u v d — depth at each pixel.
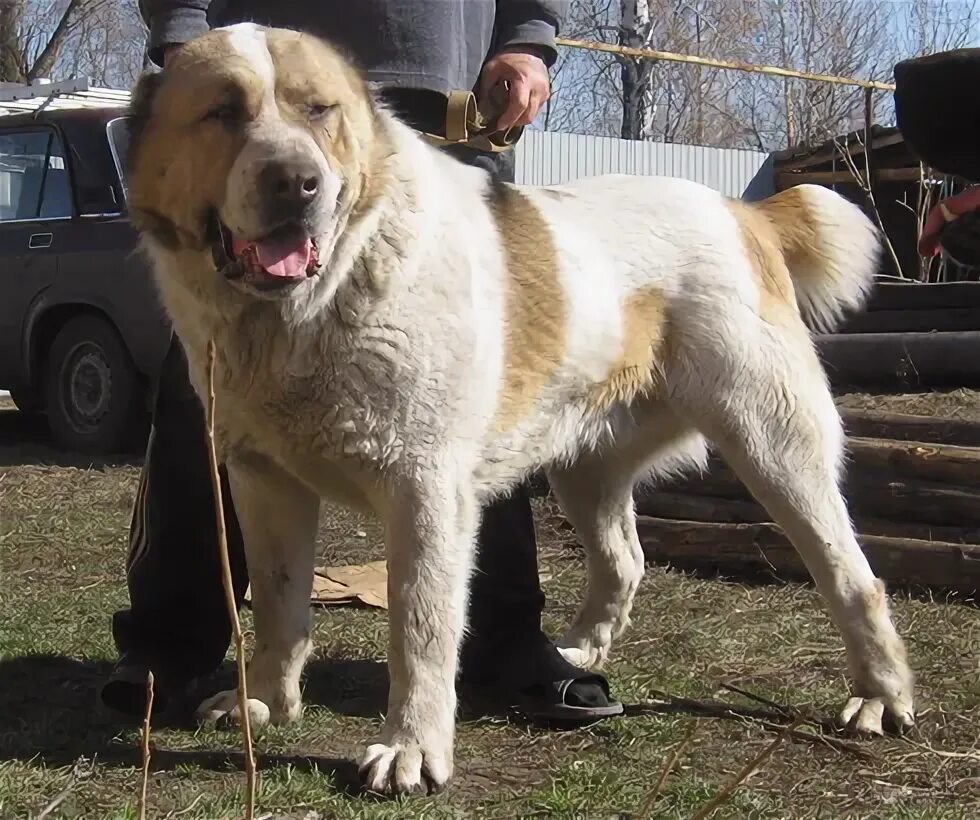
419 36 2.80
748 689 2.93
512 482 2.69
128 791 2.36
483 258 2.54
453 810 2.30
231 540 2.78
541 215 2.70
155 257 2.46
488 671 2.83
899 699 2.70
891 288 5.44
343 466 2.42
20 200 6.41
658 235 2.80
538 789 2.41
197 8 2.72
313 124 2.29
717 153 12.03
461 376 2.42
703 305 2.80
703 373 2.80
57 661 3.05
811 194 3.05
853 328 5.53
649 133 16.14
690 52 18.94
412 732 2.39
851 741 2.63
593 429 2.81
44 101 7.12
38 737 2.59
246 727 1.88
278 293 2.25
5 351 6.40
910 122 2.20
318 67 2.32
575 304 2.67
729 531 3.86
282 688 2.65
